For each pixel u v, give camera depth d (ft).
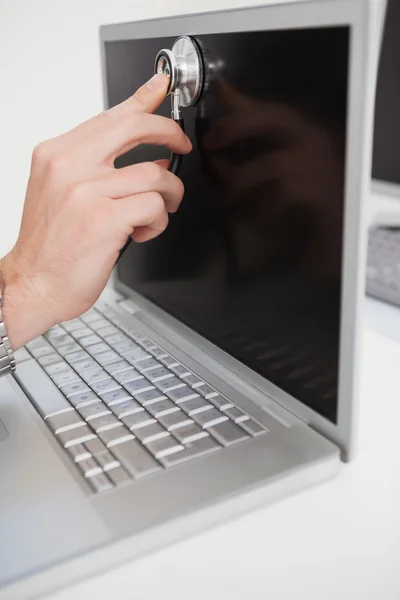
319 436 1.52
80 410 1.65
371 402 1.80
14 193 3.32
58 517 1.27
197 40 1.76
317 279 1.47
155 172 1.72
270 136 1.54
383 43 3.10
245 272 1.75
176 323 2.16
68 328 2.24
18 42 3.15
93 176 1.67
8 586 1.13
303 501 1.41
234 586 1.18
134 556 1.25
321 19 1.31
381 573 1.21
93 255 1.67
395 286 2.51
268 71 1.51
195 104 1.82
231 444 1.49
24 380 1.86
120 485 1.36
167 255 2.16
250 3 3.11
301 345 1.56
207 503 1.30
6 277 1.74
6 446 1.53
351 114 1.27
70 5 3.22
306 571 1.21
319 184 1.41
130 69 2.20
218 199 1.81
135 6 3.38
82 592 1.17
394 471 1.51
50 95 3.32
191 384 1.75
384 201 3.59
